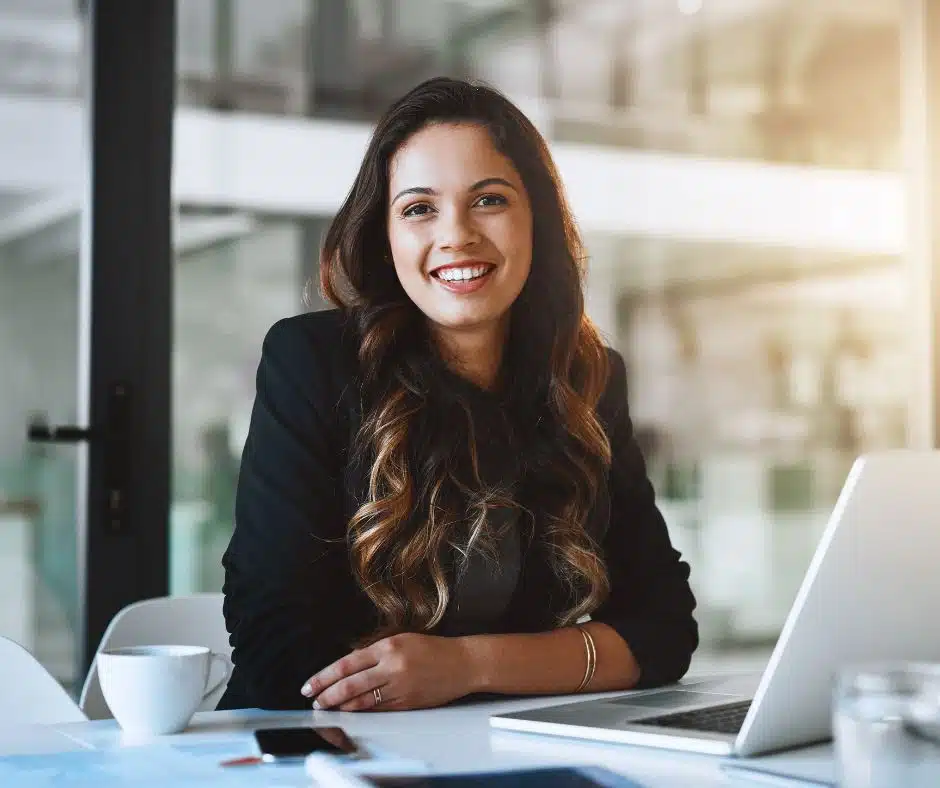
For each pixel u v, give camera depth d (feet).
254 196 9.08
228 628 4.64
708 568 10.85
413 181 4.95
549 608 5.08
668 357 10.54
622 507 5.54
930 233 11.19
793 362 10.96
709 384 10.69
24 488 8.35
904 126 11.27
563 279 5.31
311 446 4.88
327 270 5.31
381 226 5.21
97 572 8.40
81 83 8.55
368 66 9.46
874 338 11.17
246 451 4.97
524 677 4.32
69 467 8.48
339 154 9.36
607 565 5.33
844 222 11.07
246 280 9.05
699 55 10.58
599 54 10.23
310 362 5.03
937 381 11.14
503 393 5.31
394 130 5.01
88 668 8.32
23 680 4.53
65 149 8.50
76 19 8.54
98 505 8.42
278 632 4.43
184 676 3.63
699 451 10.70
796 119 10.92
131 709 3.59
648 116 10.42
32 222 8.39
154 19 8.66
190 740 3.53
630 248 10.38
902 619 3.24
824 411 11.09
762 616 11.07
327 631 4.55
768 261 10.84
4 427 8.30
